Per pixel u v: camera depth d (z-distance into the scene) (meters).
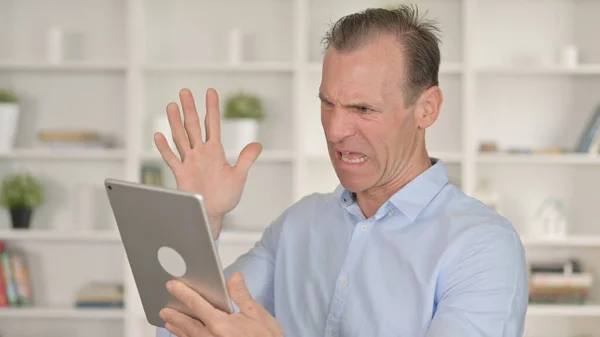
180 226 1.24
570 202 4.39
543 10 4.38
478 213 1.53
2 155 4.23
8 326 4.47
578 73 4.20
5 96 4.29
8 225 4.50
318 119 4.41
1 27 4.45
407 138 1.52
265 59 4.42
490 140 4.39
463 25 4.15
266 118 4.41
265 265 1.77
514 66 4.13
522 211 4.39
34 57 4.46
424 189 1.55
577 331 4.38
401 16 1.50
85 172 4.50
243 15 4.43
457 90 4.31
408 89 1.47
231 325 1.25
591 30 4.36
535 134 4.38
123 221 1.34
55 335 4.48
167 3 4.44
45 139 4.28
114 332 4.50
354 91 1.44
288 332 1.68
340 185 1.68
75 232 4.25
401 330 1.51
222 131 4.23
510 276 1.45
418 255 1.52
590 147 4.22
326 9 4.40
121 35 4.45
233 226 4.39
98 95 4.48
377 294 1.54
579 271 4.24
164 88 4.44
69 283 4.50
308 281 1.67
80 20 4.46
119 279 4.50
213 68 4.22
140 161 4.36
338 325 1.58
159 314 1.41
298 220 1.72
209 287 1.27
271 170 4.43
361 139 1.46
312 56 4.40
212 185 1.46
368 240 1.58
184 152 1.46
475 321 1.41
